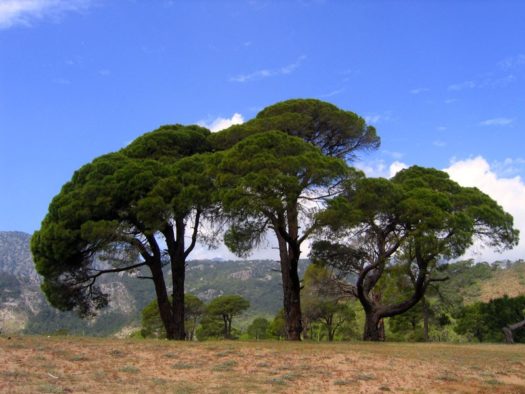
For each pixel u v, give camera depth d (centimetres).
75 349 1584
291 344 2119
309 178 2328
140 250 2598
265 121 2800
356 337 5850
